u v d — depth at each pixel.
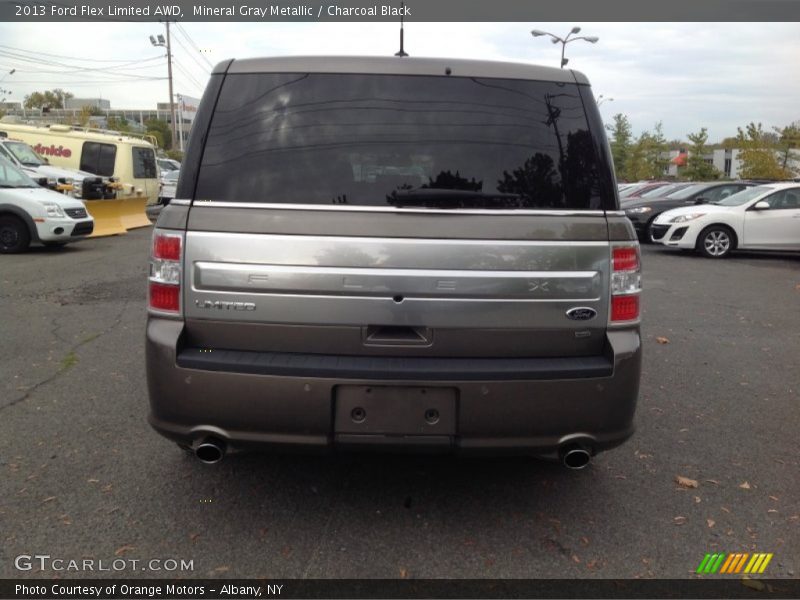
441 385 2.89
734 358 6.33
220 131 3.04
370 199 2.94
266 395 2.90
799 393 5.33
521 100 3.09
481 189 2.98
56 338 6.59
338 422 2.93
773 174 36.09
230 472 3.79
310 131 3.02
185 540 3.11
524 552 3.05
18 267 11.12
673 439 4.39
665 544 3.14
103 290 9.16
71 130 20.75
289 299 2.92
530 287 2.95
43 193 13.29
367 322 2.92
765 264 13.34
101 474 3.73
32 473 3.73
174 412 2.98
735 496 3.62
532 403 2.94
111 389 5.11
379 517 3.34
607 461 4.05
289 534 3.17
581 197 3.03
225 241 2.93
